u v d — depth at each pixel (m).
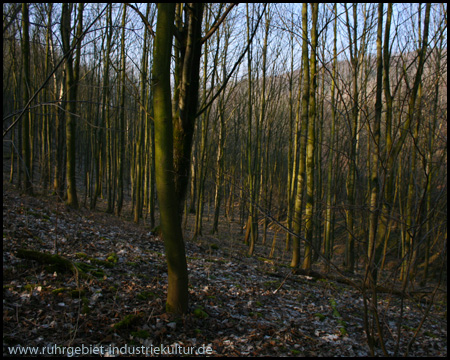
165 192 4.33
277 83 17.08
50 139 15.90
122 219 14.96
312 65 9.16
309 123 9.28
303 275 9.09
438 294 8.45
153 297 5.19
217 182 6.06
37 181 16.61
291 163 16.22
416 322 6.64
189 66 4.73
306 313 6.12
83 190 22.88
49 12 10.64
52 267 5.20
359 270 12.54
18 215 7.60
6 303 4.11
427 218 3.67
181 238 4.58
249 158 14.29
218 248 11.70
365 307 3.76
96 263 6.03
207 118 14.12
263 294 6.67
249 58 13.83
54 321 3.97
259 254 13.86
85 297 4.64
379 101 7.08
